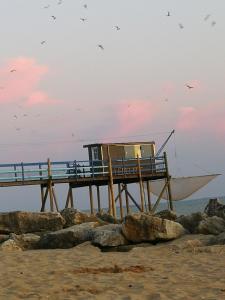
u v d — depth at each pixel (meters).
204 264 14.47
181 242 20.06
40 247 22.05
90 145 37.62
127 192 40.56
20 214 26.28
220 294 10.01
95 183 37.53
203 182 41.72
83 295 9.97
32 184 32.25
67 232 21.81
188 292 10.26
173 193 41.69
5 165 31.38
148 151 39.50
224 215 29.58
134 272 13.14
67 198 36.44
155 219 21.06
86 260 15.73
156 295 9.94
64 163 33.72
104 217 29.89
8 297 9.86
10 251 20.03
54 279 11.87
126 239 20.81
